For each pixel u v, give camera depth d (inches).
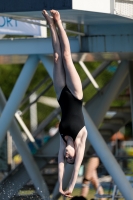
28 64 1016.2
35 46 1003.3
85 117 994.7
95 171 1134.4
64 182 1157.7
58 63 690.2
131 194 973.2
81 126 686.5
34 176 1155.3
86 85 1289.4
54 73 693.3
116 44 983.6
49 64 1012.5
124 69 1127.0
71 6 772.0
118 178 978.7
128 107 1300.4
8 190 1208.8
